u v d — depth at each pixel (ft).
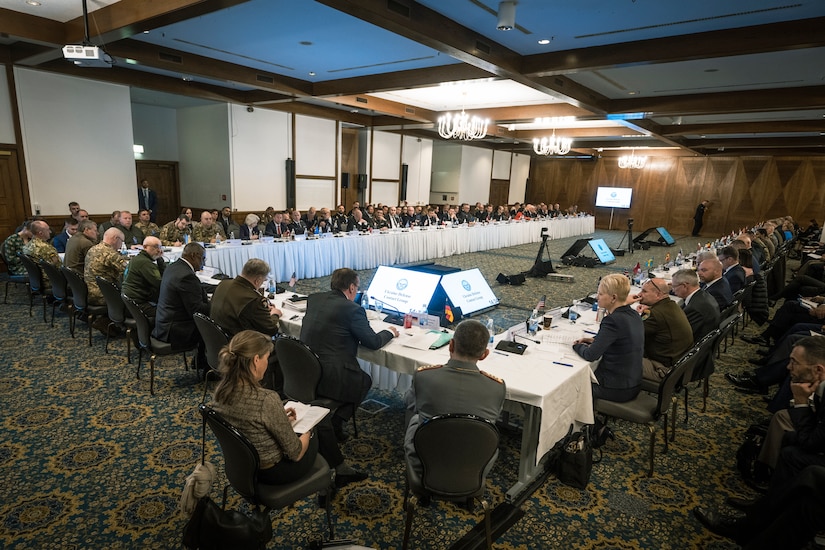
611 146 50.75
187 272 11.39
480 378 6.42
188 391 11.71
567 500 8.29
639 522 7.81
